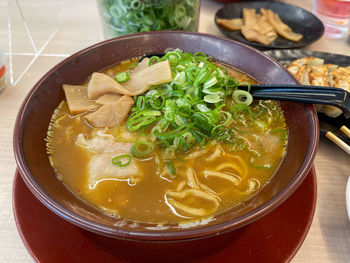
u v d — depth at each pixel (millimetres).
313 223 206
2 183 231
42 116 214
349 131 225
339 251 192
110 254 170
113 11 316
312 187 201
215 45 270
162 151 214
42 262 163
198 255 171
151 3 301
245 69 263
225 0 463
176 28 331
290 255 169
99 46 259
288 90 220
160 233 139
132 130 222
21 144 180
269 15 413
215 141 220
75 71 248
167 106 218
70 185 196
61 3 464
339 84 282
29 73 337
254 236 178
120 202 188
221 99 228
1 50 323
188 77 233
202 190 195
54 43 386
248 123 232
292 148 204
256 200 176
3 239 197
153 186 197
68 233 177
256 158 211
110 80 236
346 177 236
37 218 182
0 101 303
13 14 356
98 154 214
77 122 232
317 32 384
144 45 274
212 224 149
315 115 199
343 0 377
